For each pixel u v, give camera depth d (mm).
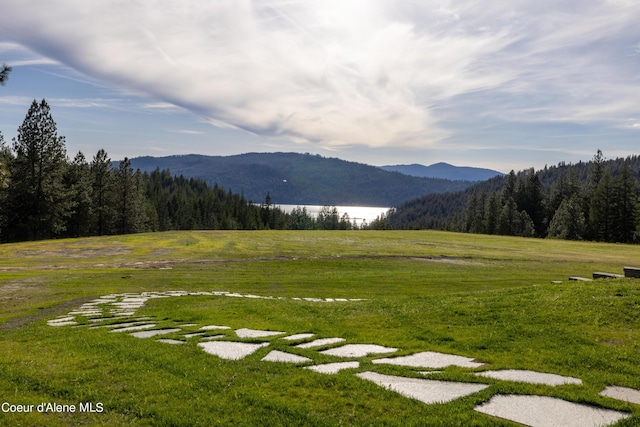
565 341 8477
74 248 40156
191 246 43344
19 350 8961
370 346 8883
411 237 59344
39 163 52938
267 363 7590
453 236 63812
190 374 7027
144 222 89688
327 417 5488
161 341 9398
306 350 8445
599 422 5258
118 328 11281
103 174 70000
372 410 5664
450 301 12711
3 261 30719
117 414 5672
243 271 27359
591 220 76438
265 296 18781
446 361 7738
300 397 6086
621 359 7441
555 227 80875
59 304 16156
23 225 52000
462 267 30844
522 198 99875
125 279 23312
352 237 57344
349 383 6492
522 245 51375
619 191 73812
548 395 6066
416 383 6598
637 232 68188
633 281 12773
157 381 6746
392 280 23859
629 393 6156
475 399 5902
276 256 35375
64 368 7430
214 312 13195
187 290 20500
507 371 7105
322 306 13789
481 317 10562
